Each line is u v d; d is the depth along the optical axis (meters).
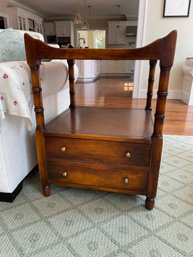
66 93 1.81
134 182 1.00
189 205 1.08
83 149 1.00
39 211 1.03
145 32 3.40
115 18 7.79
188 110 2.98
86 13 7.26
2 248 0.83
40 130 1.01
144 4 3.25
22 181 1.19
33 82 0.92
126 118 1.26
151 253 0.80
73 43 7.95
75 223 0.95
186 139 1.95
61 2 5.78
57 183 1.10
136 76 3.70
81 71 6.34
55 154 1.04
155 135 0.91
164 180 1.29
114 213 1.02
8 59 1.23
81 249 0.82
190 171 1.40
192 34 3.34
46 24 7.75
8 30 1.33
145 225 0.94
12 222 0.96
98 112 1.41
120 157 0.97
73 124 1.13
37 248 0.83
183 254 0.80
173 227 0.93
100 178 1.04
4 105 0.86
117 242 0.85
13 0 5.52
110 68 8.12
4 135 0.95
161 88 0.84
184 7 3.21
